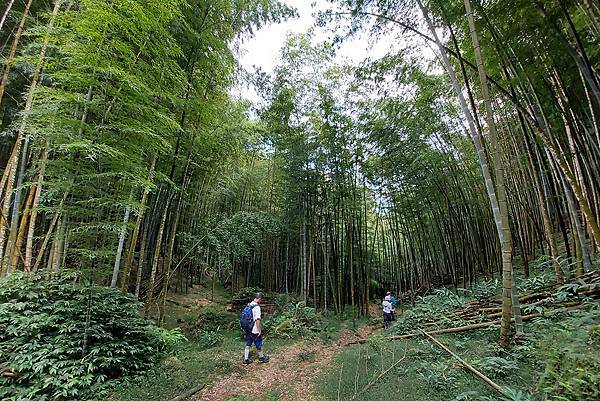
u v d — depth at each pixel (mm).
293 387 3547
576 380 1945
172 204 7715
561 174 4320
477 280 7238
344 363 3947
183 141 5879
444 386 2750
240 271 12641
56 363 3176
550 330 3086
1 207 4352
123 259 7094
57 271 4039
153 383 3566
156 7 3521
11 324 3346
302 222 9320
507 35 3725
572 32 3217
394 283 11445
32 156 5285
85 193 3584
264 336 6703
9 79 4879
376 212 10531
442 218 8242
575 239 4266
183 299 9070
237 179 10312
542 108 3998
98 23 3184
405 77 6004
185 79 4512
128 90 3494
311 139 8625
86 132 3439
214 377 3910
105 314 3984
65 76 3172
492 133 3262
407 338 4789
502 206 3254
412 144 6988
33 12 5078
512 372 2750
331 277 9148
